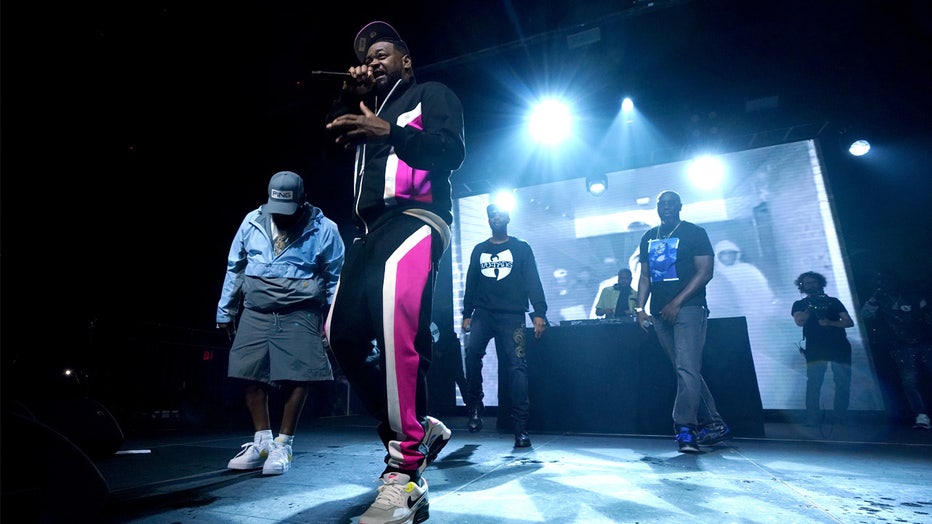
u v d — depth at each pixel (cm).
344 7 518
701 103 641
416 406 126
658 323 282
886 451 262
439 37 602
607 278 692
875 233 568
